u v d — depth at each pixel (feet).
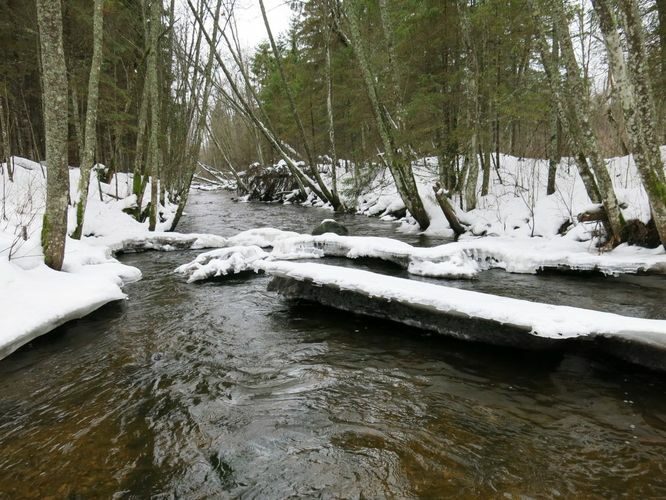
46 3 18.57
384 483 8.05
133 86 67.92
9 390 12.22
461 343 14.87
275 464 8.74
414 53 46.11
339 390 11.92
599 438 9.31
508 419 10.20
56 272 19.58
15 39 49.24
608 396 11.11
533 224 33.83
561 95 33.78
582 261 23.80
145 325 17.70
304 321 17.83
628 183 37.76
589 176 30.60
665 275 21.66
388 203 60.29
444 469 8.40
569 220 32.76
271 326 17.39
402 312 16.61
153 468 8.68
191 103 72.95
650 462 8.43
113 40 53.98
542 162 50.93
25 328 14.48
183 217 60.80
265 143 124.77
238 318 18.47
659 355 11.51
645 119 22.33
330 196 68.69
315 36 72.08
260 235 37.19
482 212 40.19
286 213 66.54
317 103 81.66
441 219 43.21
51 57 19.03
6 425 10.42
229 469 8.61
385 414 10.59
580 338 12.64
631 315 17.19
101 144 82.99
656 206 22.72
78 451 9.29
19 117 64.64
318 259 30.53
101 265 24.35
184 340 16.03
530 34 38.52
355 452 9.05
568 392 11.40
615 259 23.17
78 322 17.69
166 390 12.12
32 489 8.09
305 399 11.46
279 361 14.01
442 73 44.37
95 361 14.20
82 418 10.67
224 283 24.41
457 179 47.52
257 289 23.11
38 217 31.58
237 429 10.07
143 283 24.63
